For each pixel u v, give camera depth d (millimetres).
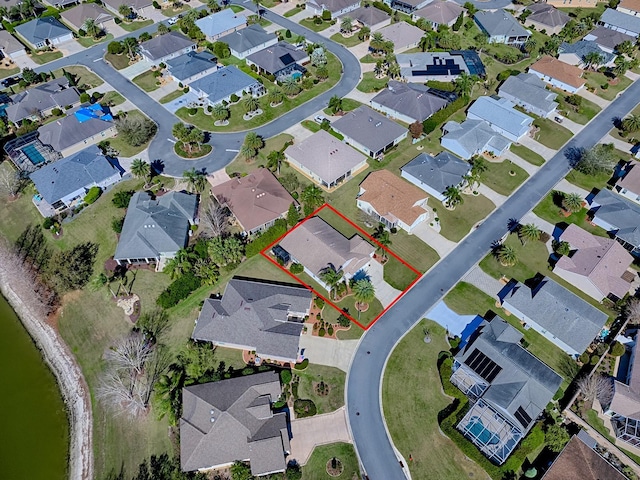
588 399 73938
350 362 79312
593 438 70625
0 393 79875
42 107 126688
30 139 116812
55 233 99562
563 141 121375
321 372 78000
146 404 74812
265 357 79250
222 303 84000
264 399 72062
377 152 114250
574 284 89812
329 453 69375
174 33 151250
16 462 72125
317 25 165000
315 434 71312
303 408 72938
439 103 126438
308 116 127562
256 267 92625
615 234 97875
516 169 113625
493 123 121812
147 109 129875
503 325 80438
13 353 85062
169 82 139750
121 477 68438
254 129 123750
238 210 98875
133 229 93938
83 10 164125
